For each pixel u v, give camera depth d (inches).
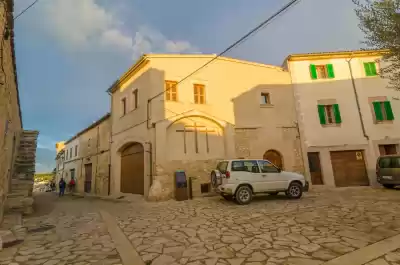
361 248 165.5
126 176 592.4
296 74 637.9
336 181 583.8
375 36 264.5
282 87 624.1
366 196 405.4
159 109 506.3
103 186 678.5
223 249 176.1
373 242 176.6
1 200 259.1
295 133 600.1
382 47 265.4
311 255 157.6
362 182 581.3
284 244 181.0
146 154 501.7
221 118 558.9
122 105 632.4
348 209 295.7
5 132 266.5
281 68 636.7
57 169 1363.2
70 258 170.7
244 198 372.8
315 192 502.0
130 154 586.6
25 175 452.1
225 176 381.4
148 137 506.0
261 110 595.8
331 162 595.2
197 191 500.7
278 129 593.6
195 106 539.8
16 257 175.0
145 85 534.6
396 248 162.4
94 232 242.8
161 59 535.8
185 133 523.8
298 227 225.3
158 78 523.2
